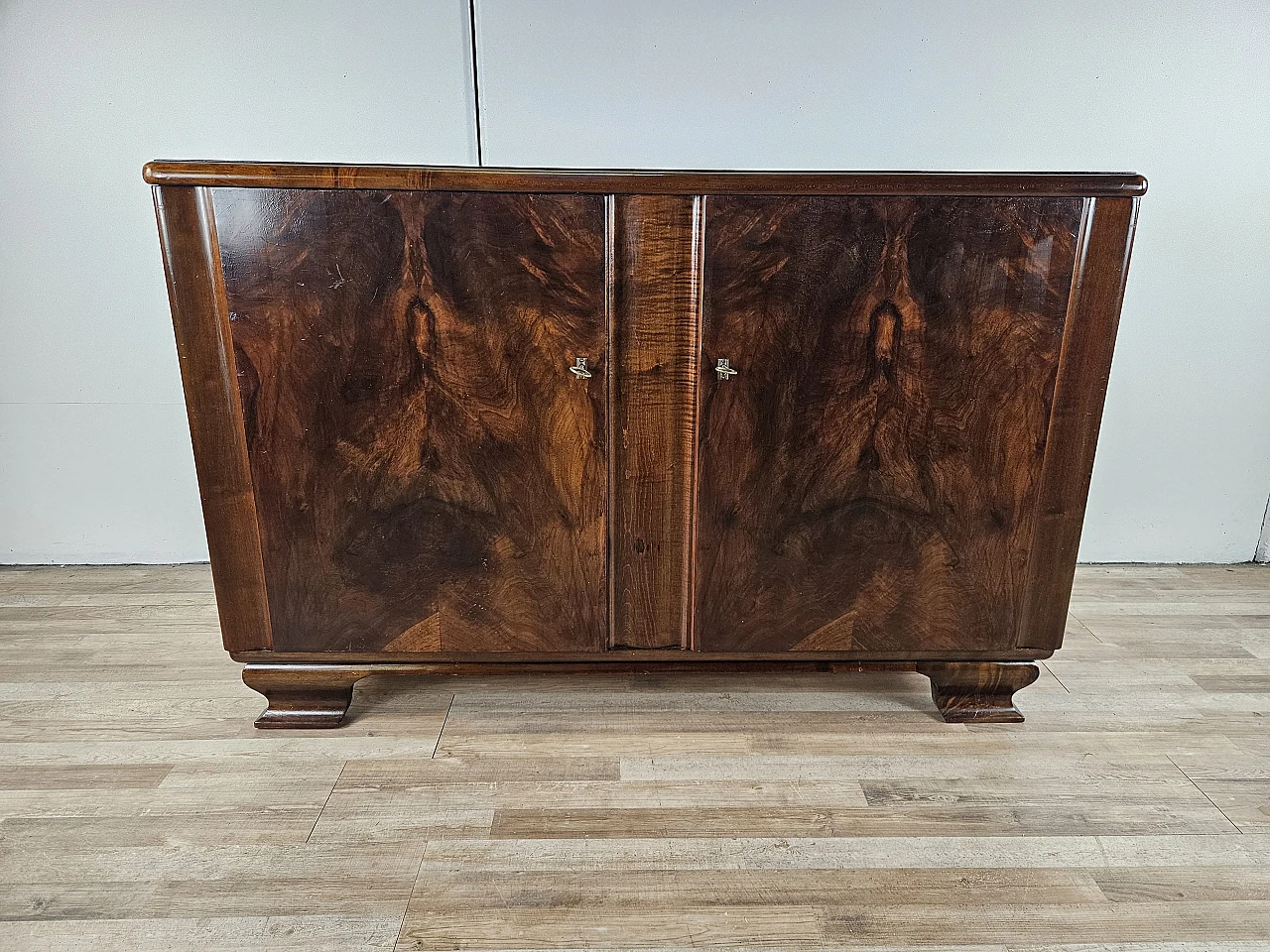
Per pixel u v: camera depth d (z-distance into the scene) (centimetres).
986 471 144
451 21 198
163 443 227
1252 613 211
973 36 201
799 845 129
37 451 225
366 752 152
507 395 139
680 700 171
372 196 129
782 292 134
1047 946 111
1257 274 215
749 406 139
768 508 145
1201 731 161
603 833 131
